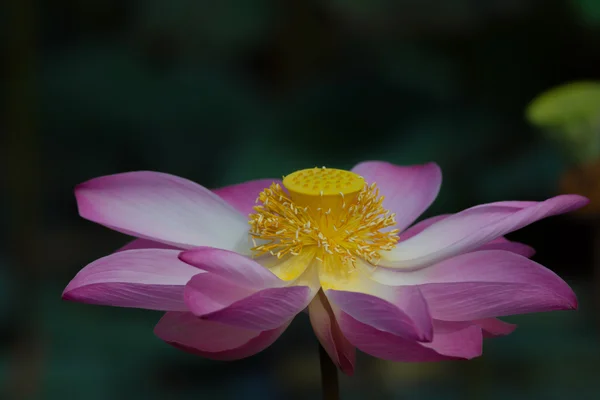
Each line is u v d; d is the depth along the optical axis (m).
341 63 2.35
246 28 2.53
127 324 1.87
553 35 2.04
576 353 1.74
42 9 3.10
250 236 1.43
